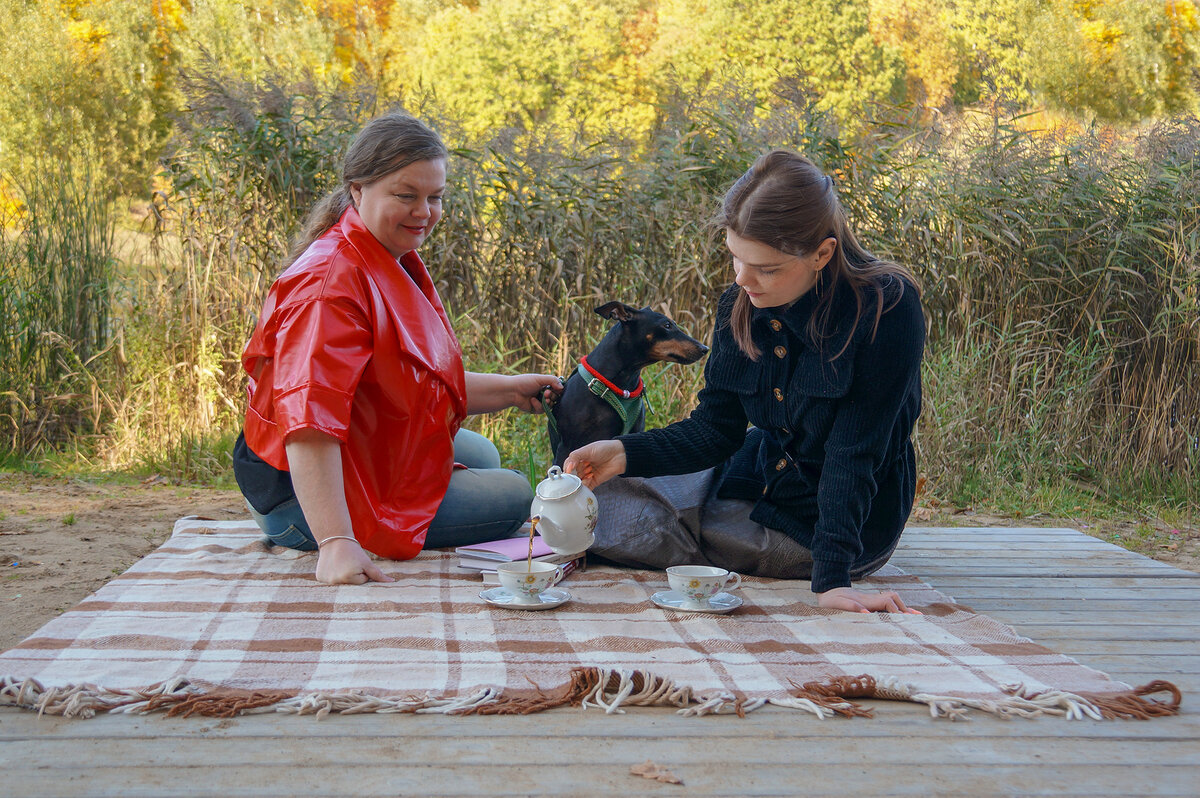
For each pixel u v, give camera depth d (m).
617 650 2.15
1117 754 1.69
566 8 25.52
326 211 3.02
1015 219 6.10
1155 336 5.88
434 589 2.61
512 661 2.06
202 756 1.61
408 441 2.89
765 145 6.16
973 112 6.83
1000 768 1.63
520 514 3.18
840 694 1.92
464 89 25.67
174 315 6.12
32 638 2.14
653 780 1.56
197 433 5.93
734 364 2.72
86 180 6.53
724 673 2.01
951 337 6.13
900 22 21.66
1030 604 2.76
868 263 2.46
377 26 23.84
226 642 2.14
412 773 1.56
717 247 5.83
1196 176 5.91
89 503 4.81
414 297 2.94
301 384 2.58
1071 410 5.82
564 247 6.14
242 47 18.12
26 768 1.55
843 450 2.48
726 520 2.89
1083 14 21.58
